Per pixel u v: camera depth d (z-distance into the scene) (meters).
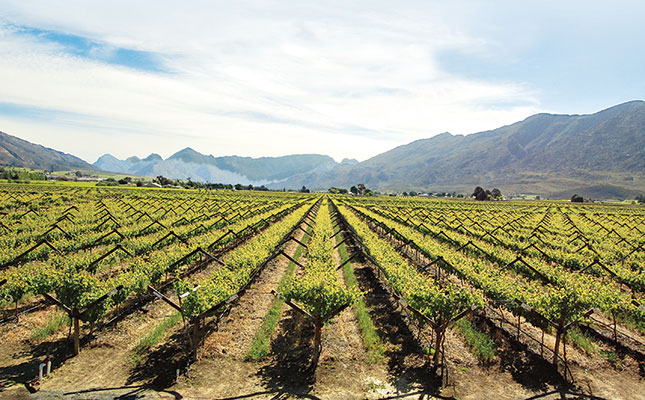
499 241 31.47
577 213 75.25
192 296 11.76
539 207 102.06
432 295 11.94
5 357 11.75
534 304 12.52
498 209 85.06
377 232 39.53
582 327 15.03
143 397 10.02
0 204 47.25
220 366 11.64
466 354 12.65
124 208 48.72
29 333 13.35
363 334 13.85
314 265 17.59
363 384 10.85
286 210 56.19
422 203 106.81
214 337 13.48
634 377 11.51
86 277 12.98
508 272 21.30
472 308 11.95
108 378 10.86
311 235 33.75
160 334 13.50
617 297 13.05
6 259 19.36
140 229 30.36
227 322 14.82
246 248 21.28
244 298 17.42
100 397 9.95
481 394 10.48
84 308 12.56
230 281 15.02
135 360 11.83
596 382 11.20
